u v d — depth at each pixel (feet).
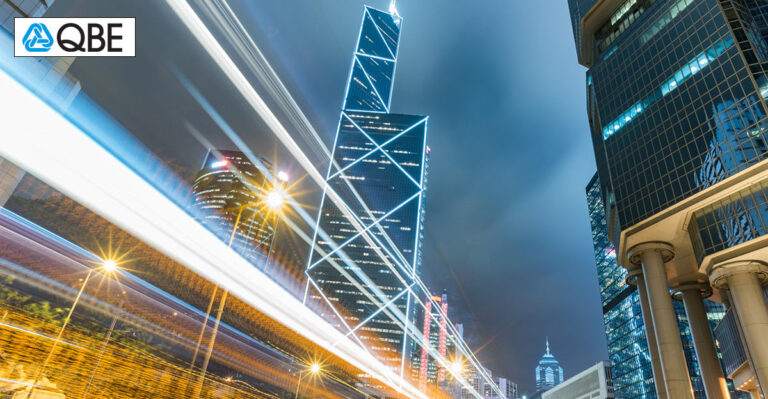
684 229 184.34
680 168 179.01
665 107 195.62
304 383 318.65
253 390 156.76
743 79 164.76
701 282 221.05
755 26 181.16
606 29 262.26
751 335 144.05
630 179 203.10
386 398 448.24
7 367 57.72
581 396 526.98
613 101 230.27
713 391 197.57
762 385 137.80
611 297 519.60
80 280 256.11
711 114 172.14
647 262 193.88
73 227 306.35
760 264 152.25
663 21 214.28
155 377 89.04
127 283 302.04
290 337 386.11
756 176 150.00
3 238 235.20
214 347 289.94
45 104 45.01
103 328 173.88
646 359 404.98
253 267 128.57
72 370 68.13
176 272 376.48
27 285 221.87
